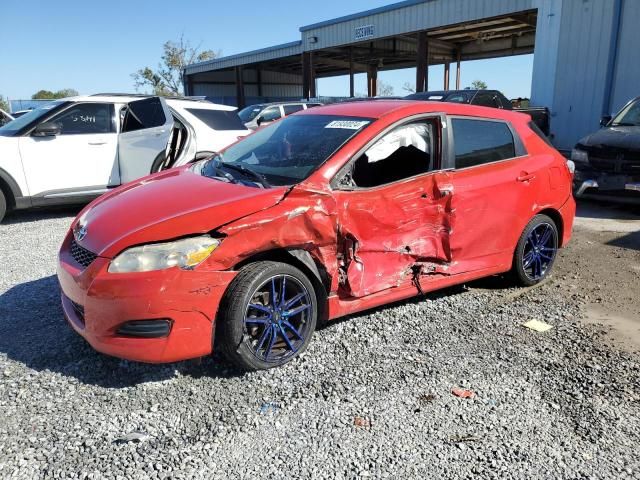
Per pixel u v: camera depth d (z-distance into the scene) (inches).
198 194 133.3
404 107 157.4
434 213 154.6
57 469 94.5
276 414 112.3
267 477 94.2
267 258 130.3
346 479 94.0
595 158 308.5
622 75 504.7
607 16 506.0
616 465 99.0
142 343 115.2
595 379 128.2
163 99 310.5
